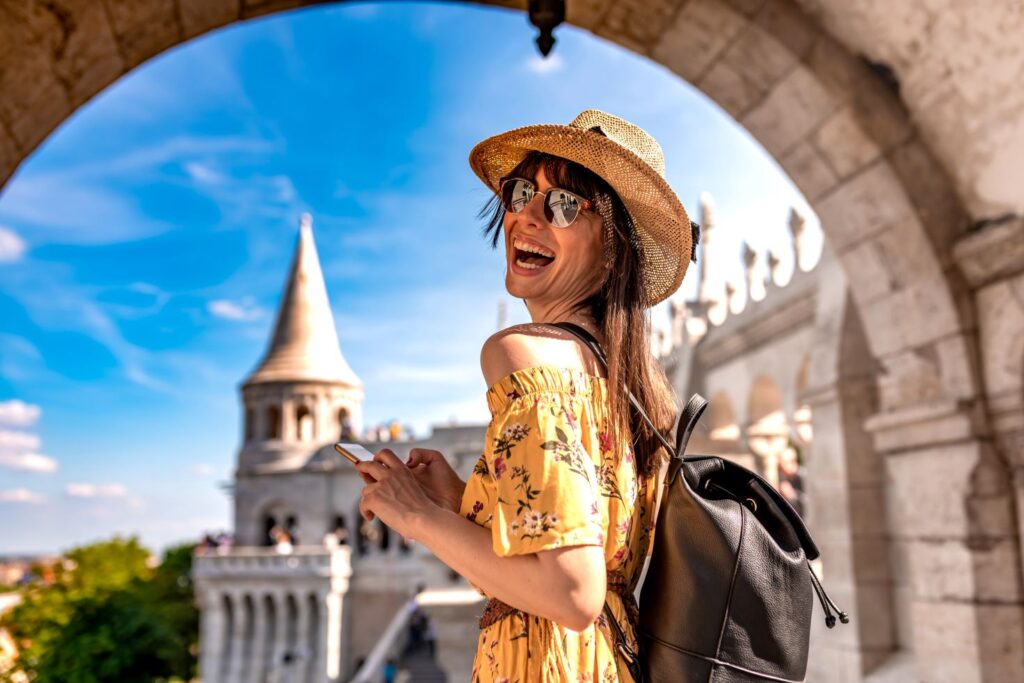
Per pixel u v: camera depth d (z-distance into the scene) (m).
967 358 4.34
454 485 1.46
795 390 12.37
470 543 1.14
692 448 14.39
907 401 4.73
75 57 4.02
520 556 1.07
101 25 3.97
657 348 17.05
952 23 4.04
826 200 4.96
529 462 1.10
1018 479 4.21
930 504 4.59
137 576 49.56
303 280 51.44
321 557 41.50
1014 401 4.14
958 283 4.41
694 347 16.50
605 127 1.42
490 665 1.23
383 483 1.27
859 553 7.89
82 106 4.34
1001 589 4.24
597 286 1.37
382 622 42.91
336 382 49.19
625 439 1.22
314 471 45.59
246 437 48.66
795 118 4.83
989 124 4.15
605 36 4.95
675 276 1.48
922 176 4.50
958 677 4.36
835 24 4.55
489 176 1.60
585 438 1.17
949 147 4.45
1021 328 4.09
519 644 1.20
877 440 4.97
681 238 1.38
